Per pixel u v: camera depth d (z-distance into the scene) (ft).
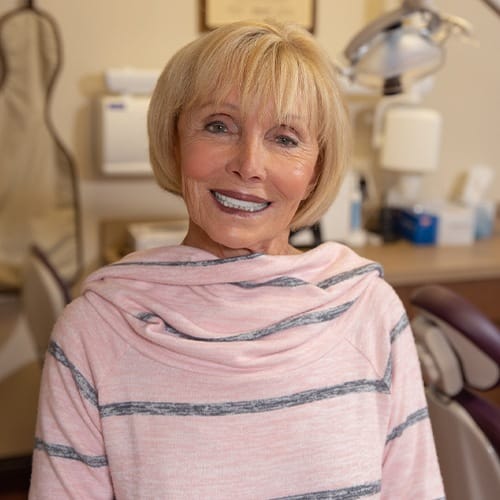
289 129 2.85
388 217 8.41
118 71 7.06
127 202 7.71
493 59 8.84
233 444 2.81
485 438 4.09
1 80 6.91
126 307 2.95
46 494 2.81
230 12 7.55
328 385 2.95
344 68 5.57
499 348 3.97
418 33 5.28
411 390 3.14
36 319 6.44
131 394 2.85
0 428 6.17
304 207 3.27
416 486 3.06
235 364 2.85
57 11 7.04
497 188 9.34
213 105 2.79
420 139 8.01
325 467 2.84
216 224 2.89
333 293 3.10
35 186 7.22
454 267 7.25
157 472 2.76
